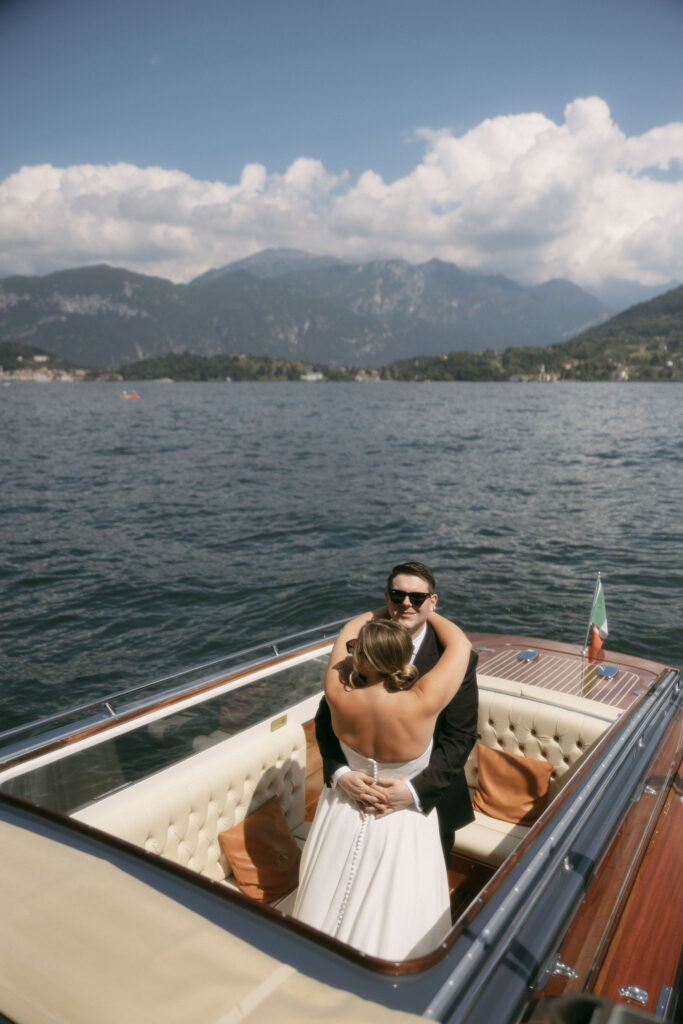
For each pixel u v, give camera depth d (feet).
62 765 7.63
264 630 32.35
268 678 10.37
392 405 303.68
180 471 91.20
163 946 4.04
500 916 4.77
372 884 6.76
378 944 6.51
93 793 7.91
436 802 7.18
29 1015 3.62
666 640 30.73
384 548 47.70
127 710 8.53
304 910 6.95
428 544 48.75
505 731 11.51
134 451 118.32
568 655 14.35
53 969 3.88
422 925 6.69
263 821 9.48
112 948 4.02
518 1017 4.13
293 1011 3.65
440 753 7.32
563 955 5.02
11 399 382.22
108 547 48.16
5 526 55.77
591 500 67.00
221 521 57.72
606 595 36.68
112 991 3.74
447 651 7.40
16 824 5.25
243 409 274.77
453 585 38.65
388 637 6.79
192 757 9.04
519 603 35.65
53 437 147.33
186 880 4.58
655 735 9.82
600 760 7.89
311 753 11.43
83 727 7.99
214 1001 3.69
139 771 8.40
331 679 7.22
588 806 6.79
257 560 44.47
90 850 4.91
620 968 6.67
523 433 153.38
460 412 243.60
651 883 7.65
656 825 8.65
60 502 67.36
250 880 9.02
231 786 9.14
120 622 33.22
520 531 52.95
